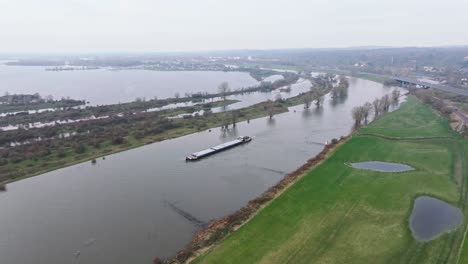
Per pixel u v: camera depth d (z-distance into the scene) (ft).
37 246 237.66
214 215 275.80
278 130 545.85
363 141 449.89
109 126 553.64
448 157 384.88
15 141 476.95
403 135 474.08
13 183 347.15
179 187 331.16
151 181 346.95
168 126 548.31
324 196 290.56
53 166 387.75
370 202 278.26
